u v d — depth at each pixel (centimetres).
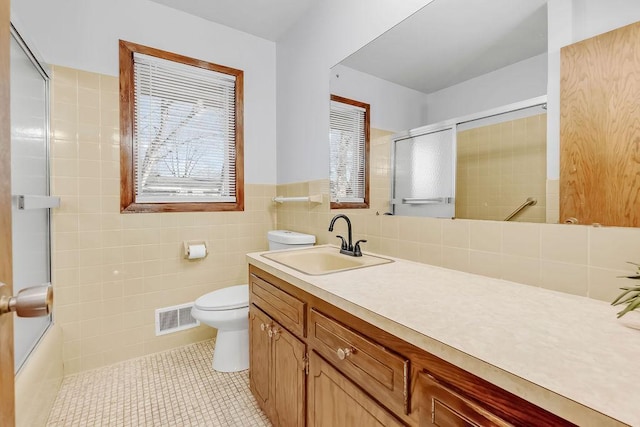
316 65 203
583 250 89
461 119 121
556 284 94
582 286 89
